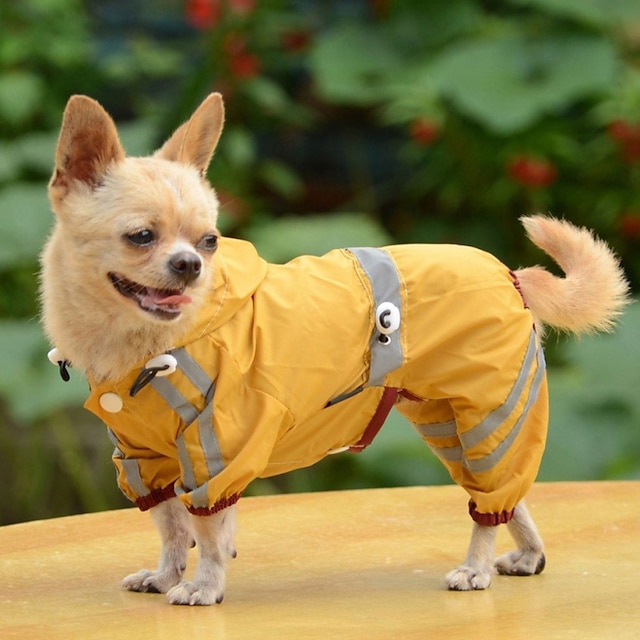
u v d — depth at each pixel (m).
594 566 6.01
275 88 12.38
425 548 6.40
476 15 12.45
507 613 5.16
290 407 5.27
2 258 9.84
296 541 6.55
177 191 5.23
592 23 11.56
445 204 12.20
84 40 12.53
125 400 5.21
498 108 11.12
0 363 9.38
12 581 5.80
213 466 5.14
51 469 10.90
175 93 12.85
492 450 5.60
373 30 12.55
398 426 9.16
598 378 9.16
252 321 5.30
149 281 5.07
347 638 4.78
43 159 10.81
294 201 13.17
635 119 11.05
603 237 11.61
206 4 11.48
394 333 5.46
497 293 5.64
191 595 5.32
